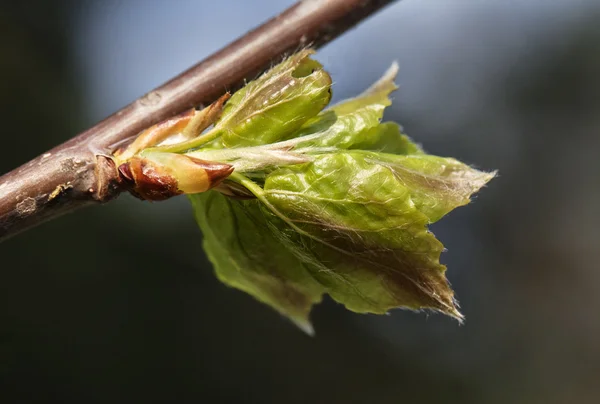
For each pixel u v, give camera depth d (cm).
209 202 15
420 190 15
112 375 49
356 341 61
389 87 15
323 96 14
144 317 52
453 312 15
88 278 51
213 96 15
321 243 15
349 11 16
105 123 15
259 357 56
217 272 17
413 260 15
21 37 55
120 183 14
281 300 16
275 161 14
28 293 48
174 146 14
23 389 45
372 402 58
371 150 15
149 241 55
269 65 15
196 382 52
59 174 14
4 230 14
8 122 52
